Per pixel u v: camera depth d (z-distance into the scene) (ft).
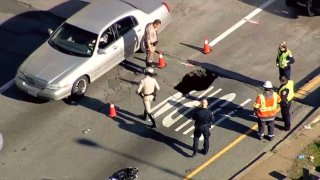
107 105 248.52
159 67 268.00
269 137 227.61
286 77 228.02
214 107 245.65
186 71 265.75
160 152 225.35
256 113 223.30
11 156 225.97
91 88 257.55
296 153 220.84
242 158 221.46
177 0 312.71
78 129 237.04
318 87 252.42
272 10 301.02
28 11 307.58
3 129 237.66
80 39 256.32
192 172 216.33
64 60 250.98
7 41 287.69
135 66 270.05
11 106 249.55
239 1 309.22
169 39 286.05
